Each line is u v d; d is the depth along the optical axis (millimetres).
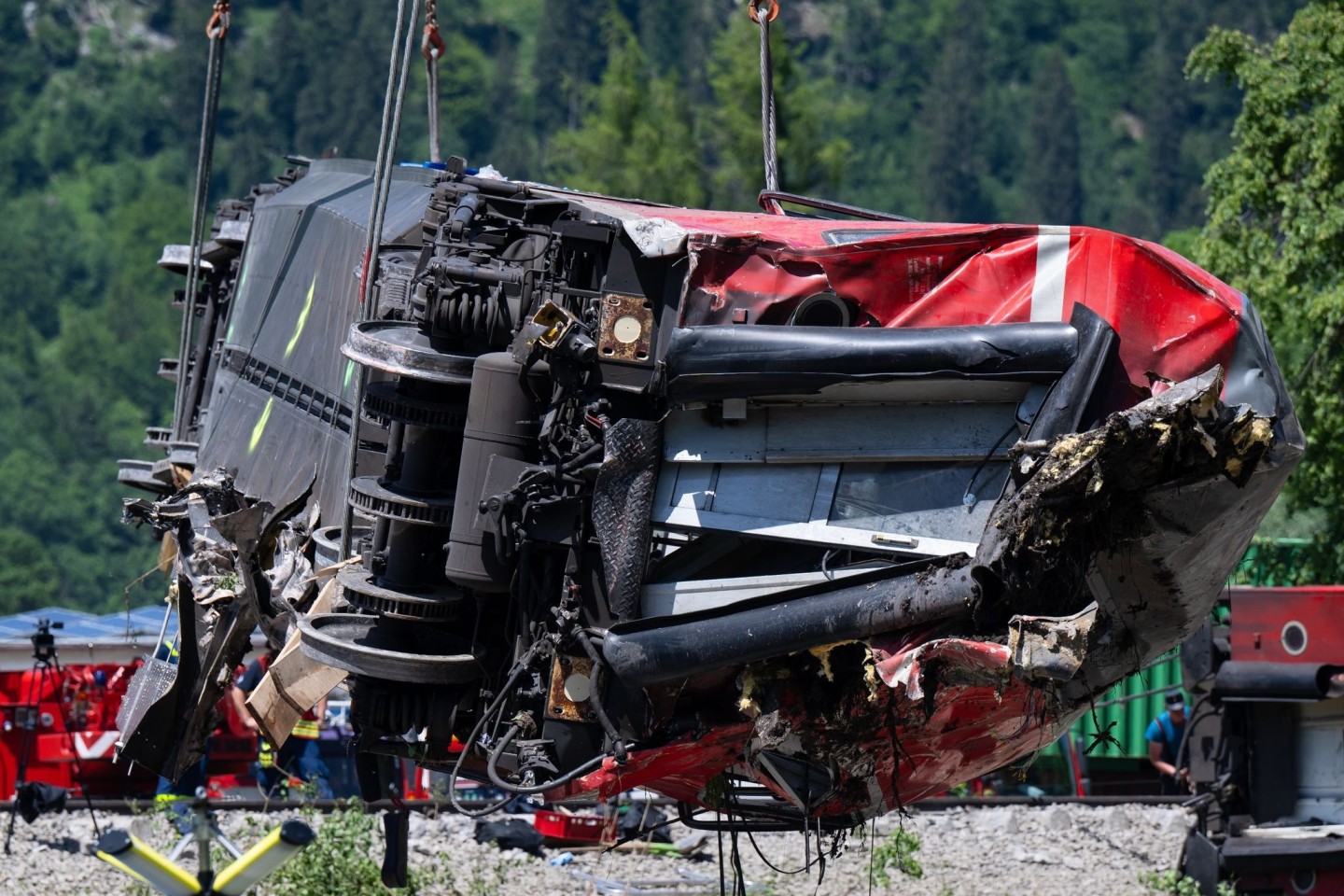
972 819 69938
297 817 59281
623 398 32406
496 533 33031
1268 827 57406
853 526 31281
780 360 30719
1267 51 98438
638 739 32625
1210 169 98062
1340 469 92250
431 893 52781
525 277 33562
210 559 42656
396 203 46219
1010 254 31438
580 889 55031
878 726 32875
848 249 31609
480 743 34625
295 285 51156
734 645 31016
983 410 30781
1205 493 29688
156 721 42594
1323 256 94188
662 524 32250
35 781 65938
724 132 187750
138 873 26422
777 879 57156
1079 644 28875
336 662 35125
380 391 35281
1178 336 30781
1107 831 68188
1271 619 56688
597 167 198750
